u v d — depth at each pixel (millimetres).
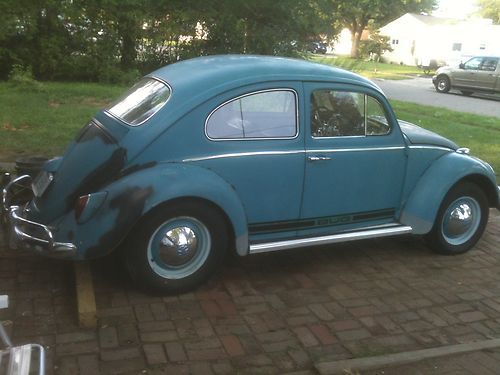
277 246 4359
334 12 12766
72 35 15859
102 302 3998
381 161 4766
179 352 3463
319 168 4473
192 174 3957
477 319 4141
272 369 3363
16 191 4703
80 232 3832
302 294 4352
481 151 10062
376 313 4129
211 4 13641
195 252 4129
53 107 11023
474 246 5617
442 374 3387
